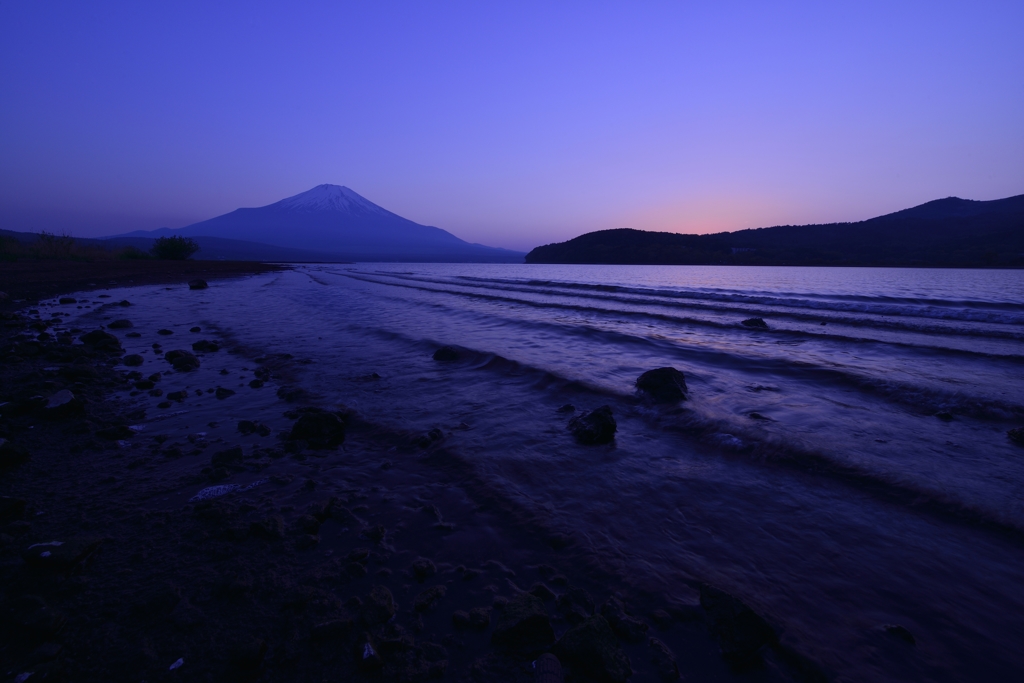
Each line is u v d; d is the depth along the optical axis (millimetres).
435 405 5668
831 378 6766
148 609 2164
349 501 3312
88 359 7254
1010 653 2008
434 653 1986
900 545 2809
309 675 1863
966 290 23703
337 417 4836
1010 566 2611
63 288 17625
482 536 2895
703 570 2564
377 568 2562
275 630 2086
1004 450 4207
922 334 10641
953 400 5566
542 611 2123
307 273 47656
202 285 22266
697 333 10844
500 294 22672
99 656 1904
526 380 6848
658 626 2158
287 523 2984
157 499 3246
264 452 4121
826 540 2861
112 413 5035
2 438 3928
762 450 4223
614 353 8625
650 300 19562
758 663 1965
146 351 8258
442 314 14523
